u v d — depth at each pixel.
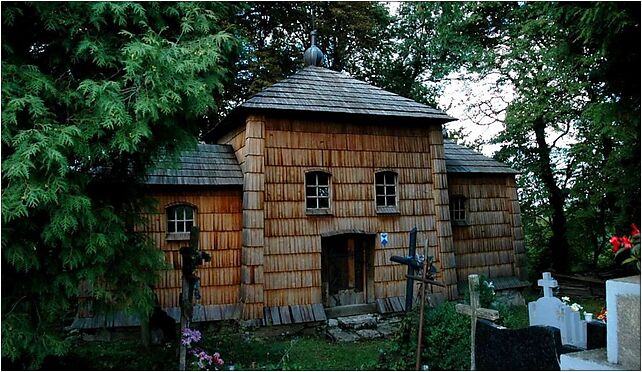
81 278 6.06
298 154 9.88
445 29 16.30
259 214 9.31
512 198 13.08
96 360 7.20
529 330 5.08
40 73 5.54
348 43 19.72
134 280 6.53
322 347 8.52
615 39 6.23
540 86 14.07
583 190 15.01
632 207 12.72
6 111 4.96
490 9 15.58
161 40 5.91
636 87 6.79
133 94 5.72
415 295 10.41
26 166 4.80
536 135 16.47
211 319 9.34
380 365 6.95
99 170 6.86
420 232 10.76
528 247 18.23
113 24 6.09
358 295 10.39
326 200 10.25
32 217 5.52
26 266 5.44
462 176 12.48
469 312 6.01
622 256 14.05
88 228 5.78
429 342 6.77
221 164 10.22
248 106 9.30
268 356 7.81
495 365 5.39
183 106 6.22
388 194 10.79
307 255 9.72
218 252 9.70
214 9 6.80
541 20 12.77
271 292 9.35
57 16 5.55
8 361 5.82
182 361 6.80
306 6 18.08
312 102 10.02
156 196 9.40
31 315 5.96
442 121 11.09
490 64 15.45
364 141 10.52
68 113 5.74
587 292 13.64
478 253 12.36
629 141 8.87
